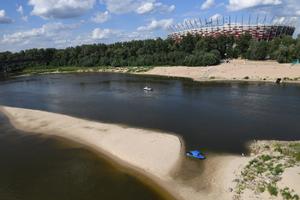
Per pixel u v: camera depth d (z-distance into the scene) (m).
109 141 48.72
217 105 73.75
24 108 79.69
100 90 105.25
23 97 99.12
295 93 84.94
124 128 55.34
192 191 32.91
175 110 69.88
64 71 190.12
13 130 58.91
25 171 40.28
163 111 69.19
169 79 126.88
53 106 80.75
